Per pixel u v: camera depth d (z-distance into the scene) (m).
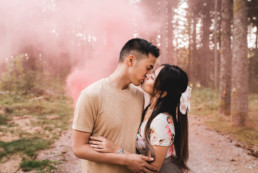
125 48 1.46
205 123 6.23
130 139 1.51
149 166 1.38
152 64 1.45
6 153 3.57
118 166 1.45
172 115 1.58
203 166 3.53
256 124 5.64
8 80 9.99
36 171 3.09
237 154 4.02
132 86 1.66
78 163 3.48
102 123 1.40
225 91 6.94
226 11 6.88
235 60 5.55
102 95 1.40
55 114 6.93
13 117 6.16
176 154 1.66
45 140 4.34
